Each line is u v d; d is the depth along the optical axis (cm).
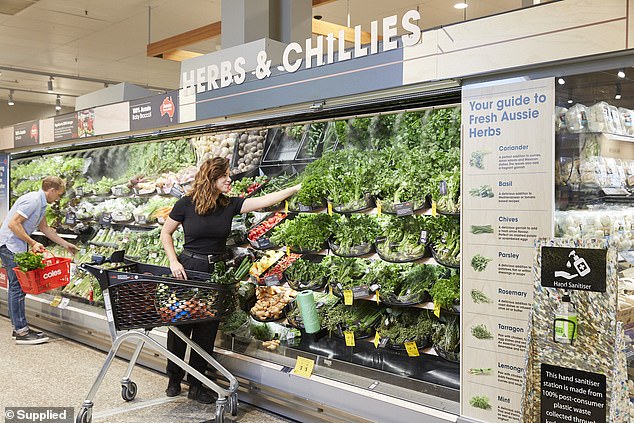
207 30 774
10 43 1175
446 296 385
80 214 718
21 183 830
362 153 459
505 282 328
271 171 527
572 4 292
